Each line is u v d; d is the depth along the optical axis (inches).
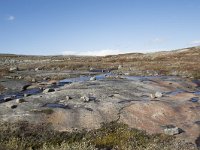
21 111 876.0
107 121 809.5
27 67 3196.4
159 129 781.3
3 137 590.9
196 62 2812.5
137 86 1384.1
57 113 839.1
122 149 562.9
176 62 2972.4
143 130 733.3
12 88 1476.4
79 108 911.0
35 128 706.2
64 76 2022.6
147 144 580.7
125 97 1107.3
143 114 890.7
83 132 686.5
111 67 2992.1
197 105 1037.2
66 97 1046.4
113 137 637.9
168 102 1043.3
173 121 856.3
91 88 1273.4
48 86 1537.9
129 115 869.8
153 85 1443.2
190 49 4441.4
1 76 1962.4
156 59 3673.7
